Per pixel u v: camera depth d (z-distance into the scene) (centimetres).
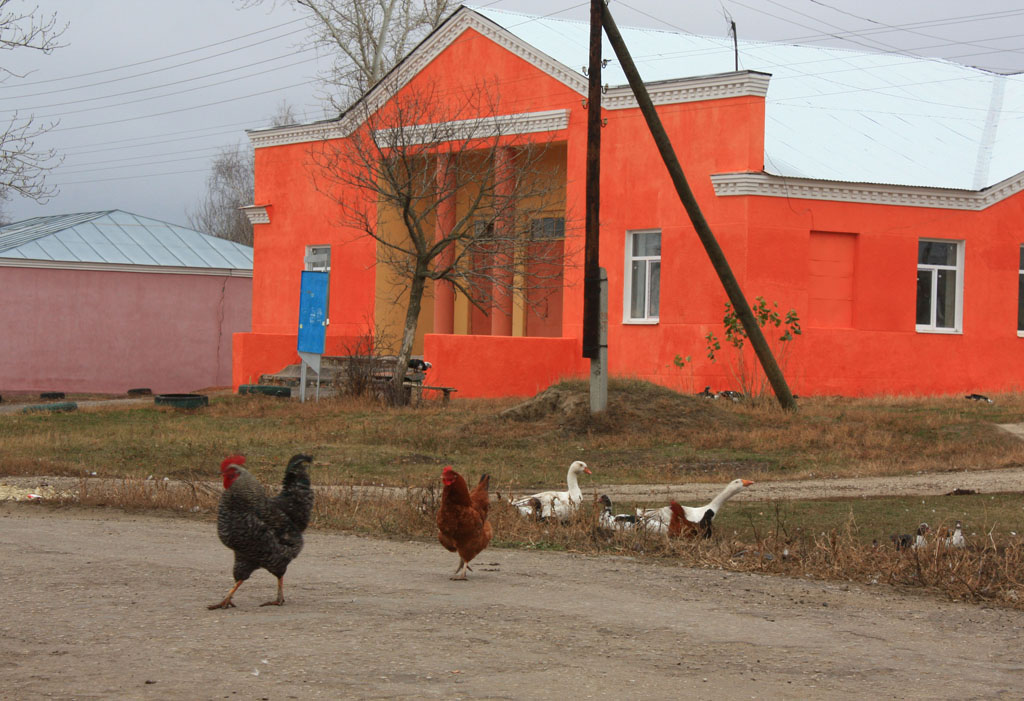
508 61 3189
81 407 2834
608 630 748
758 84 2716
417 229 2883
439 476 1703
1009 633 779
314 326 2894
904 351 2838
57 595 834
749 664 670
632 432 2138
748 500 1482
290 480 812
